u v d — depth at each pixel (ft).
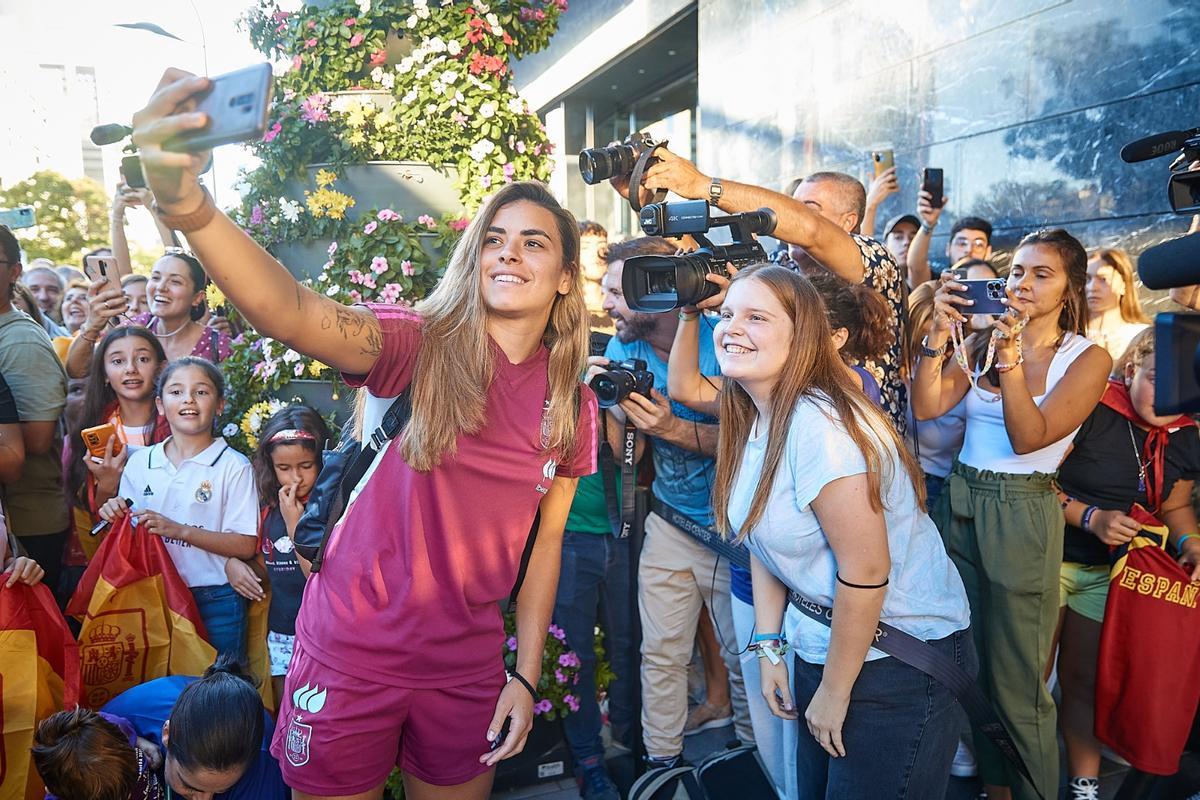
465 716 5.73
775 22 19.22
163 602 8.47
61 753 6.54
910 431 9.81
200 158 3.64
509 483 5.53
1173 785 8.71
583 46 30.81
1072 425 7.59
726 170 21.93
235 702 6.52
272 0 10.68
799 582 5.93
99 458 9.41
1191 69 10.19
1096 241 11.54
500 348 5.48
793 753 6.86
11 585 7.27
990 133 13.26
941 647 5.80
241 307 4.25
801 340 5.67
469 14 10.30
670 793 7.91
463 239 5.51
